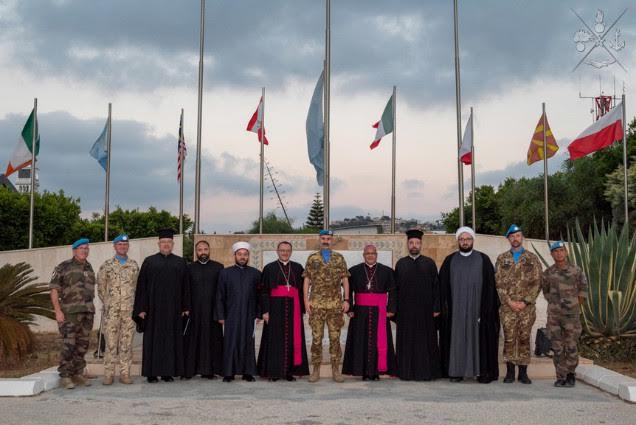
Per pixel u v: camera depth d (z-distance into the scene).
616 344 11.33
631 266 11.05
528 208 39.25
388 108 17.42
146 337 8.89
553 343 8.65
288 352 9.03
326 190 14.19
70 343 8.44
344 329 13.20
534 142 17.62
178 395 7.94
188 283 9.15
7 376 9.59
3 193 33.00
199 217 14.63
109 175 18.38
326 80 14.52
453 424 6.45
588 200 36.97
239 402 7.50
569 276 8.66
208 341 9.12
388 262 13.19
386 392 8.16
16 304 10.84
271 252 13.36
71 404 7.38
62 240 36.03
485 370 8.85
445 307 9.14
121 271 8.85
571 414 6.90
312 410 7.07
